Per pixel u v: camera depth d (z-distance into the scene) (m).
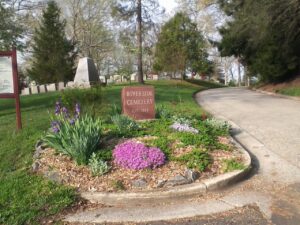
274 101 18.20
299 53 24.48
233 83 70.56
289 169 6.92
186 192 5.64
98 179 5.91
